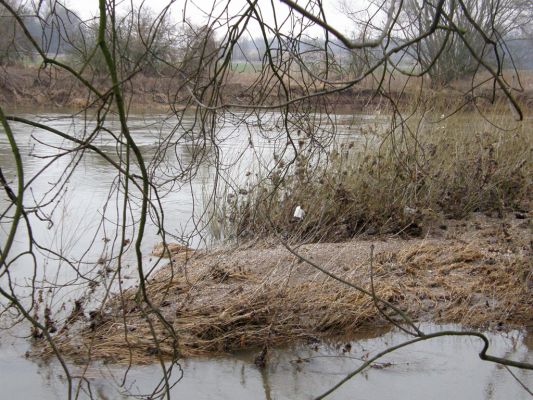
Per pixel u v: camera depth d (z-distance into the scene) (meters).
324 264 6.98
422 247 7.60
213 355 5.36
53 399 4.63
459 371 5.18
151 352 5.32
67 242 8.02
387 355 5.43
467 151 9.52
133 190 11.01
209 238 8.33
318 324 5.83
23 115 19.44
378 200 8.37
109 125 18.80
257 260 7.12
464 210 8.87
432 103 9.68
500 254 7.31
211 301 6.05
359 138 9.94
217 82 4.64
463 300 6.32
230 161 10.91
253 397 4.74
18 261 7.27
